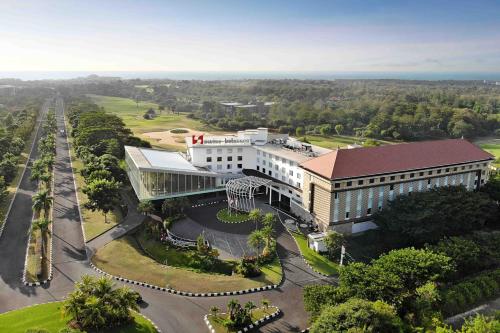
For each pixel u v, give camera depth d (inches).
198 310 2524.6
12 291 2640.3
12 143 6496.1
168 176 4259.4
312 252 3447.3
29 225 3759.8
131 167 4746.6
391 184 3954.2
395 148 4128.9
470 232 3558.1
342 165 3725.4
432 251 2792.8
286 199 4645.7
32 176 4827.8
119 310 2246.6
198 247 3312.0
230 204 4301.2
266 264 3196.4
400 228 3425.2
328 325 1932.8
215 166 5172.2
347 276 2474.2
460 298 2551.7
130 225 3801.7
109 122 7135.8
